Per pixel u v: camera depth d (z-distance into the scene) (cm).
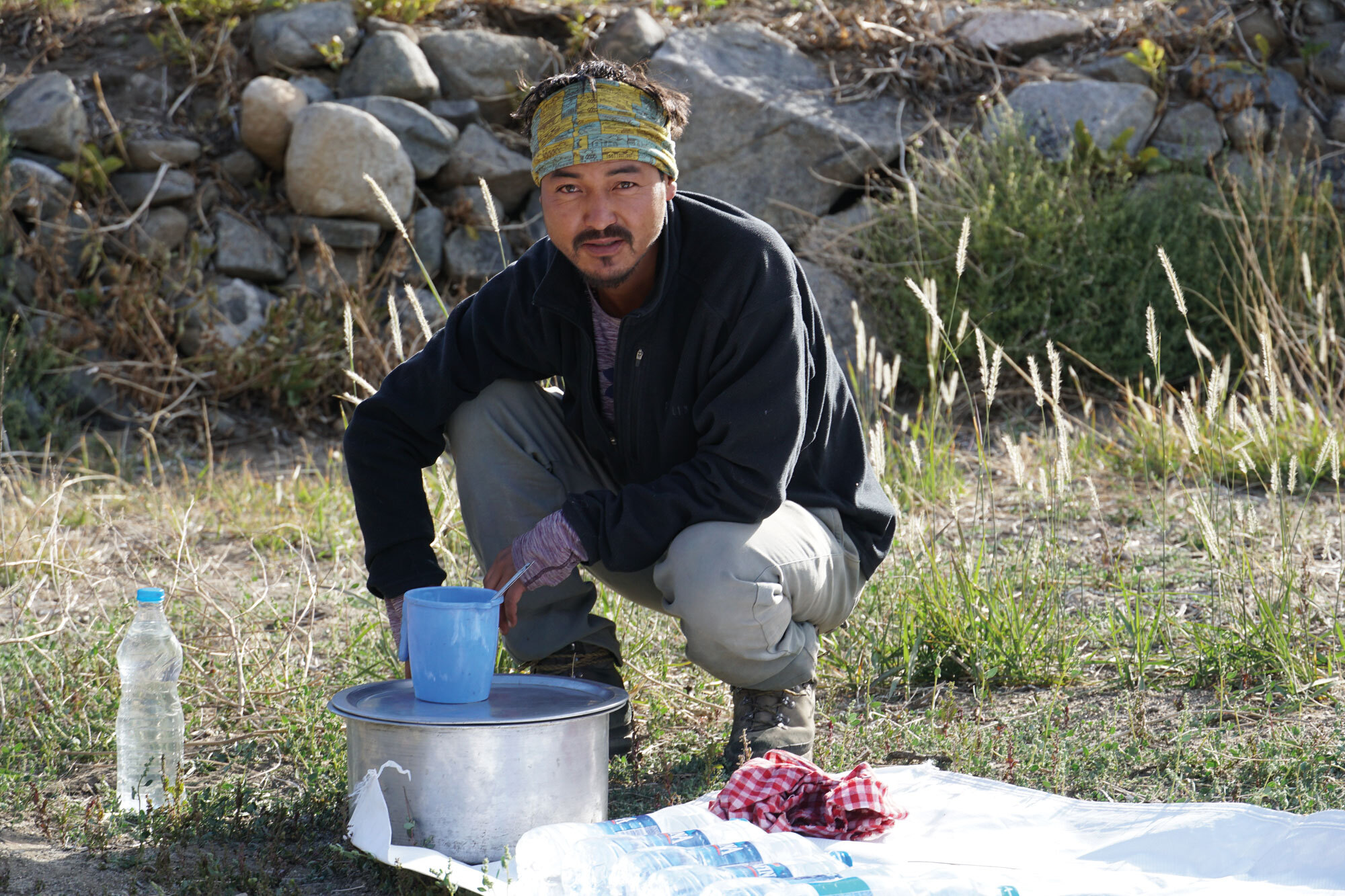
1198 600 361
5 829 225
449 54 721
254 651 326
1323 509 450
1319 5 743
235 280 667
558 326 250
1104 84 725
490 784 199
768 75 734
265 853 211
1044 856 201
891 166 720
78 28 717
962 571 336
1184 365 662
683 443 248
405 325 677
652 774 256
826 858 189
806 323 246
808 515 248
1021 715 288
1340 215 696
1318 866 188
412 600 214
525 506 255
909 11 767
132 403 644
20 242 640
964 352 670
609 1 783
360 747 208
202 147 686
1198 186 685
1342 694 285
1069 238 662
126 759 239
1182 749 254
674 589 236
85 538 469
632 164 219
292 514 502
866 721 282
